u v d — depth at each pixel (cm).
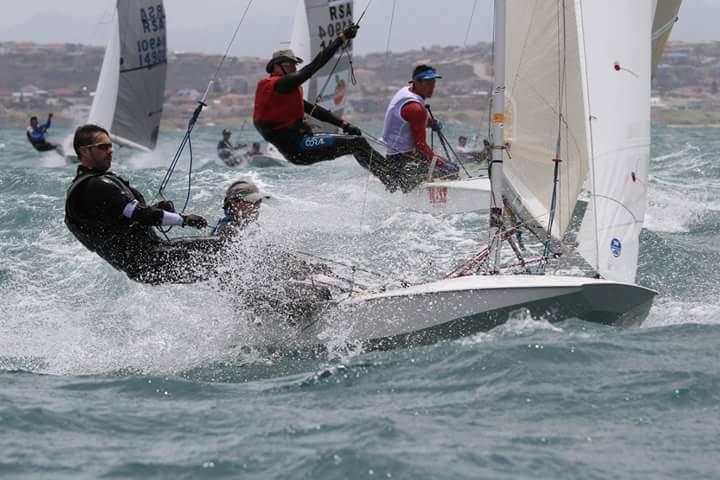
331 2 6600
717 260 3216
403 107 3550
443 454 1593
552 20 2450
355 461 1562
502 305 2288
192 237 2406
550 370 2000
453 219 3678
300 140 3219
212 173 5938
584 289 2294
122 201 2270
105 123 7969
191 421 1809
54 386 2075
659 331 2303
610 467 1551
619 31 2481
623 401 1830
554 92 2472
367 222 3569
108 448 1678
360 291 2412
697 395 1848
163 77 8144
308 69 3100
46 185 5472
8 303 2830
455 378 1988
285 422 1773
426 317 2289
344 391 1964
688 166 6750
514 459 1576
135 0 7900
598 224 2466
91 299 2872
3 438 1727
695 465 1555
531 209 2520
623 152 2475
